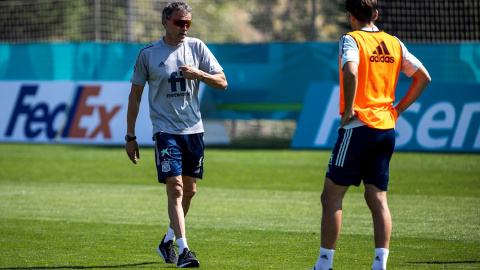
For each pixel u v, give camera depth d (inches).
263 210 1230.9
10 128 2522.1
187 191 852.6
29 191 1470.2
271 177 1691.7
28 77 2640.3
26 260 832.3
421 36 2795.3
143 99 2404.0
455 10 2763.3
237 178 1675.7
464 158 2036.2
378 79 697.0
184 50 825.5
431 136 2187.5
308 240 964.0
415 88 727.1
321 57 2455.7
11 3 3555.6
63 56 2608.3
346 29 3395.7
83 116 2450.8
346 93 674.2
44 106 2502.5
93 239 970.7
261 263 815.1
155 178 1681.8
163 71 812.0
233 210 1232.2
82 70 2593.5
